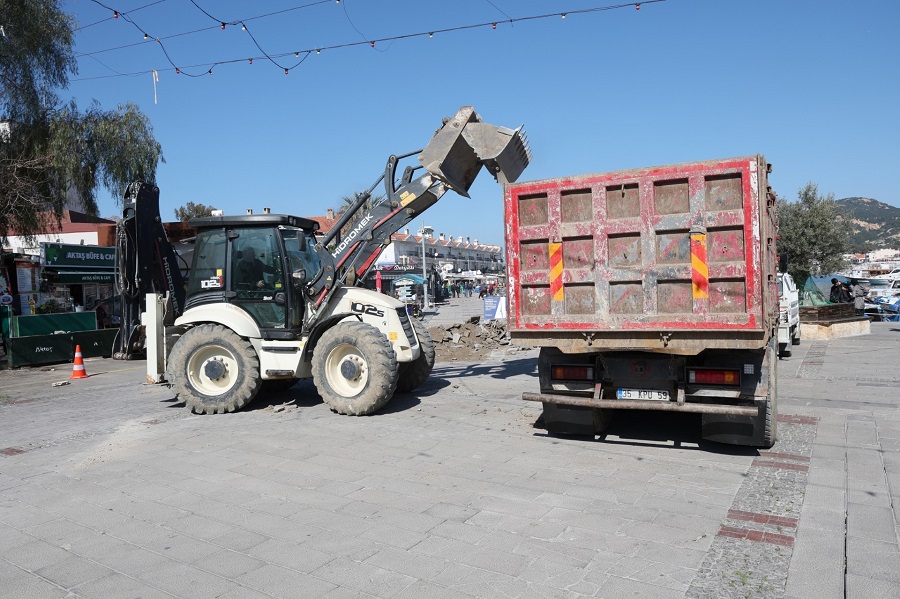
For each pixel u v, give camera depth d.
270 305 9.56
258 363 9.52
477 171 10.37
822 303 19.59
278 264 9.56
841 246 36.12
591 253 6.39
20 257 23.28
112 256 27.23
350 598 3.74
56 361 18.02
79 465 6.80
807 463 6.08
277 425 8.47
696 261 5.89
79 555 4.49
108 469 6.61
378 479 6.01
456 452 6.88
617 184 6.21
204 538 4.72
